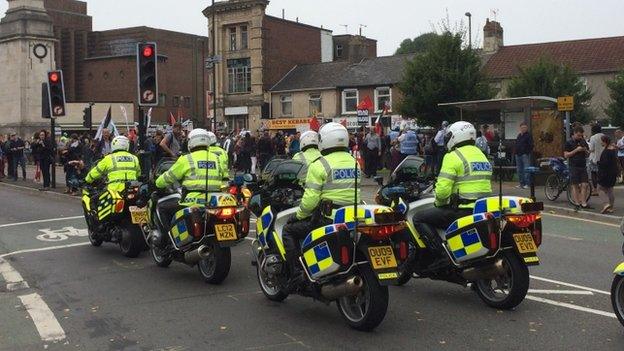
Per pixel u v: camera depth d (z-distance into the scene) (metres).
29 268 8.95
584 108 34.66
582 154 14.05
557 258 9.16
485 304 6.75
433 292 7.30
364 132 26.62
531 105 20.06
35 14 36.84
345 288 5.62
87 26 69.56
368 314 5.70
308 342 5.60
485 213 6.32
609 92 36.53
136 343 5.65
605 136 13.27
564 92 33.69
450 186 6.58
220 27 50.62
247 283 7.84
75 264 9.17
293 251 6.25
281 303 6.91
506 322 6.12
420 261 6.95
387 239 5.68
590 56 40.59
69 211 15.12
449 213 6.66
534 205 6.34
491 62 43.09
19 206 16.20
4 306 6.97
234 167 27.92
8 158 24.52
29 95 36.66
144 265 9.05
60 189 19.20
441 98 30.53
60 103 19.02
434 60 30.91
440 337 5.68
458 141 6.74
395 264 5.65
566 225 12.48
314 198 6.02
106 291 7.55
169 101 65.38
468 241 6.37
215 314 6.52
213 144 9.99
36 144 20.45
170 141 16.02
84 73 66.62
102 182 10.36
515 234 6.29
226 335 5.84
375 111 44.22
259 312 6.57
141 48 14.60
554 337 5.66
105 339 5.77
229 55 50.47
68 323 6.28
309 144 9.24
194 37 68.31
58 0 69.81
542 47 43.19
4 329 6.12
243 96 50.00
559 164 15.51
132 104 57.72
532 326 5.98
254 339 5.71
